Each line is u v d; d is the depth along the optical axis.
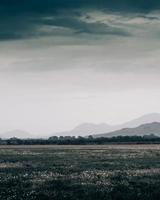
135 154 74.56
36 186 26.80
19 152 90.25
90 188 25.62
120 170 39.41
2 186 27.16
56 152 88.56
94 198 21.86
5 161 55.75
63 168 42.28
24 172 38.00
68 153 81.88
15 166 46.06
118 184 27.34
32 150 104.69
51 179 31.20
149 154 74.31
